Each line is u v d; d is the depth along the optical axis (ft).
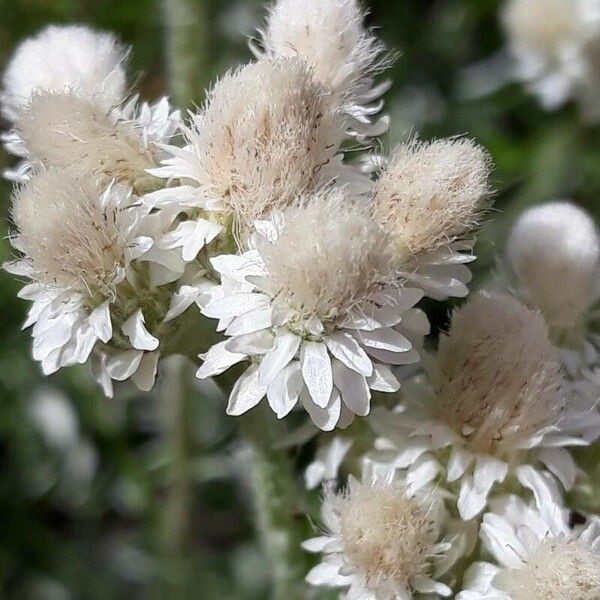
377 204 0.26
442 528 0.27
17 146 0.28
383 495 0.26
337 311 0.25
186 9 0.34
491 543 0.26
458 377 0.27
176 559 0.38
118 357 0.26
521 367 0.27
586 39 0.38
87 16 0.41
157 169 0.26
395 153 0.27
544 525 0.26
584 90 0.39
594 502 0.28
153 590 0.39
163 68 0.41
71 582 0.39
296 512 0.30
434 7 0.44
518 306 0.27
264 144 0.26
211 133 0.26
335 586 0.28
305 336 0.25
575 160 0.40
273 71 0.26
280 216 0.26
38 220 0.26
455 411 0.27
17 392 0.39
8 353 0.38
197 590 0.38
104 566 0.40
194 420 0.38
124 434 0.39
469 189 0.26
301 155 0.26
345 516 0.26
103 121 0.27
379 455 0.28
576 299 0.29
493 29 0.44
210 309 0.25
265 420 0.30
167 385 0.36
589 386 0.28
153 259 0.26
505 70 0.43
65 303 0.26
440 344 0.27
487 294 0.28
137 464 0.38
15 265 0.27
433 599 0.26
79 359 0.26
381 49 0.28
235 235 0.26
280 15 0.27
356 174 0.26
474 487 0.27
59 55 0.28
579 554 0.26
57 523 0.42
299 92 0.26
